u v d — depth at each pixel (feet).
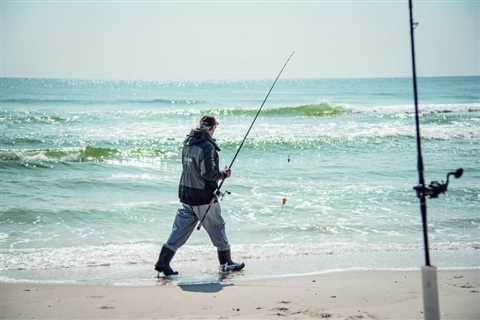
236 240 24.26
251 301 15.75
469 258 21.27
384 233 25.45
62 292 16.80
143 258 21.35
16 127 69.62
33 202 31.86
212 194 19.04
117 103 125.29
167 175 41.86
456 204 31.40
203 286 17.44
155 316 14.46
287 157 49.16
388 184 37.01
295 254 21.89
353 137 59.11
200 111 87.25
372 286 17.38
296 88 300.81
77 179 38.65
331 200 32.30
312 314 14.44
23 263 20.49
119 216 28.66
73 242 23.82
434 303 10.00
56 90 228.02
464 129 66.39
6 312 14.83
